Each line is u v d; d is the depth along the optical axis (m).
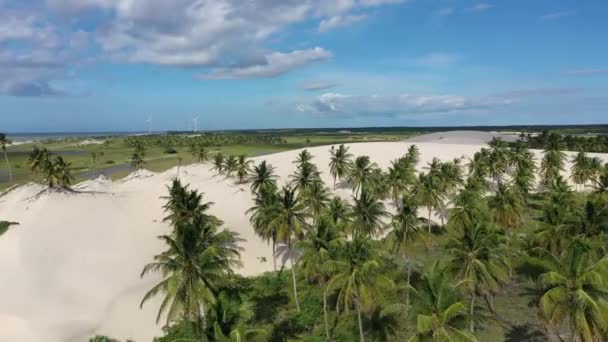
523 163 116.38
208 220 58.28
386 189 86.00
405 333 45.75
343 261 39.22
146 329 50.09
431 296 31.06
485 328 46.56
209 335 27.55
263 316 50.47
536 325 46.81
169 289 35.94
